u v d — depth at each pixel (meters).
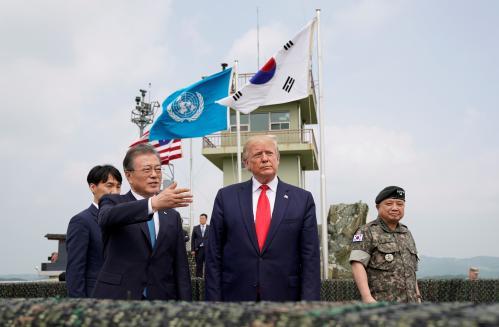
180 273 3.85
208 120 10.80
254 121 23.23
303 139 22.38
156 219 3.78
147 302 1.50
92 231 4.34
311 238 3.91
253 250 3.80
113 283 3.46
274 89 9.57
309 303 1.47
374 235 4.32
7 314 1.41
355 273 4.27
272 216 3.87
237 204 3.99
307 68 9.59
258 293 3.73
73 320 1.33
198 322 1.23
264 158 3.95
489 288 7.86
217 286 3.88
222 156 23.12
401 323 1.04
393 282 4.20
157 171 3.74
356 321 1.08
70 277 4.16
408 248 4.34
